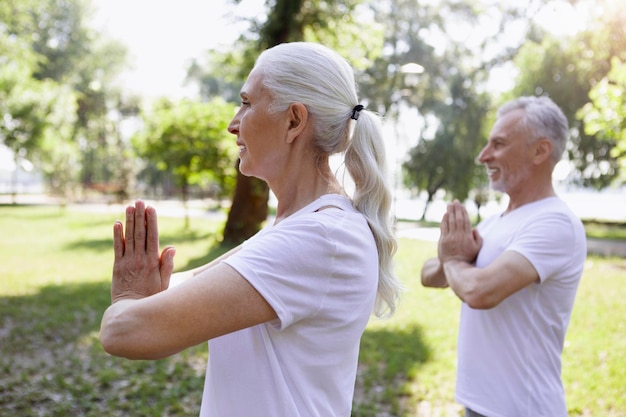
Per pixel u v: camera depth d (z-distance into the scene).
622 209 35.97
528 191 2.12
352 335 1.25
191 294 1.08
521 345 1.93
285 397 1.19
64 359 5.43
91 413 4.19
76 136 43.56
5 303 7.79
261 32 11.75
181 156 17.64
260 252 1.14
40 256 12.46
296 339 1.19
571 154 22.39
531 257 1.90
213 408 1.27
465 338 2.08
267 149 1.32
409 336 6.29
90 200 38.88
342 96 1.32
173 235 16.66
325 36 12.28
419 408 4.35
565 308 1.99
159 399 4.47
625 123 10.26
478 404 1.98
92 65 42.41
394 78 24.20
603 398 4.48
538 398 1.90
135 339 1.04
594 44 15.82
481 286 1.88
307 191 1.34
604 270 10.97
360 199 1.35
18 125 28.70
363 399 4.50
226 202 34.69
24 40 26.36
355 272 1.21
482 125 23.92
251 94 1.31
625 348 5.73
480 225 2.34
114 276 1.19
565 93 20.83
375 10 24.19
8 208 29.73
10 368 5.16
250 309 1.11
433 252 12.80
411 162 25.05
